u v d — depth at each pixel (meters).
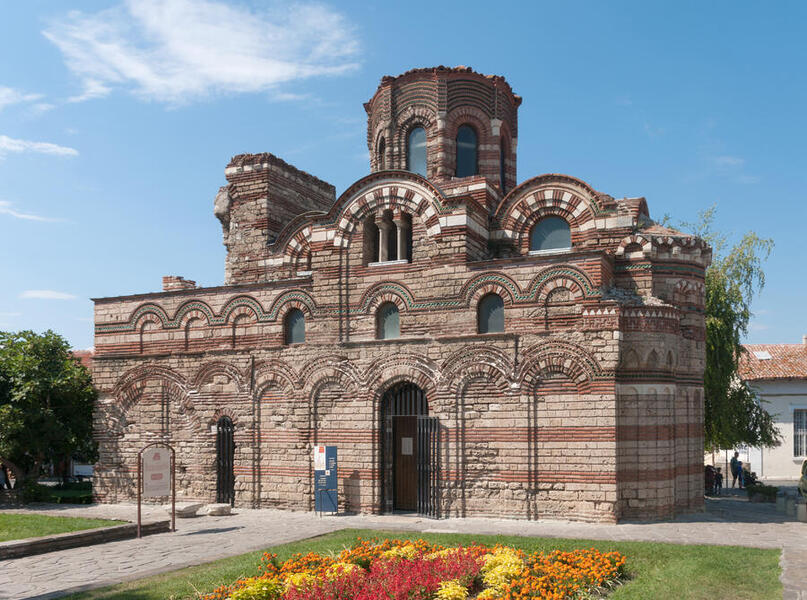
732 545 18.89
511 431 24.84
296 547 18.98
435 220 26.95
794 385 47.88
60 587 15.27
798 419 47.88
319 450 26.61
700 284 27.38
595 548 17.95
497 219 28.69
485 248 28.31
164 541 20.89
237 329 30.09
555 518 24.02
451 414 25.66
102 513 27.39
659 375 24.53
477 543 18.81
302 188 37.50
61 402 33.00
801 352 50.66
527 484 24.44
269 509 28.17
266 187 34.84
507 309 25.50
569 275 24.72
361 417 27.00
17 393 30.95
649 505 23.98
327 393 27.80
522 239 28.33
